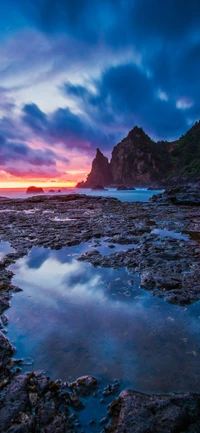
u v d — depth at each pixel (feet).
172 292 14.60
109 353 9.45
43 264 20.17
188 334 10.71
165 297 14.14
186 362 8.98
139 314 12.41
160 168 477.36
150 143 510.17
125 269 18.89
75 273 18.12
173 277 16.87
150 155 485.15
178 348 9.75
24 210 63.16
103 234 31.60
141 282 16.22
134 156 500.74
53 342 10.13
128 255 22.12
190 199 77.56
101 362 8.97
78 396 7.48
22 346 9.88
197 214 52.49
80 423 6.58
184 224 39.78
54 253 23.35
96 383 7.98
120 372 8.49
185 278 16.83
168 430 6.26
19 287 15.58
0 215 51.37
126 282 16.46
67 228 35.70
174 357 9.23
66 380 8.13
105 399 7.40
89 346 9.86
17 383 7.84
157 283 15.85
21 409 6.88
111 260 20.76
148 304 13.46
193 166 376.89
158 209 63.98
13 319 11.93
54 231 33.35
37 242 27.25
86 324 11.46
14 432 6.16
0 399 7.20
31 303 13.57
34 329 11.07
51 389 7.71
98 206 72.43
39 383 7.92
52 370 8.58
